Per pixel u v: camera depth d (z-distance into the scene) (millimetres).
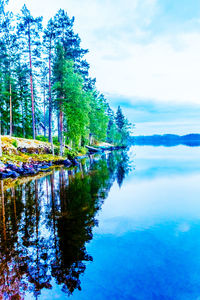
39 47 25984
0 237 5203
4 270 3846
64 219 6398
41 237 5145
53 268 3857
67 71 23656
